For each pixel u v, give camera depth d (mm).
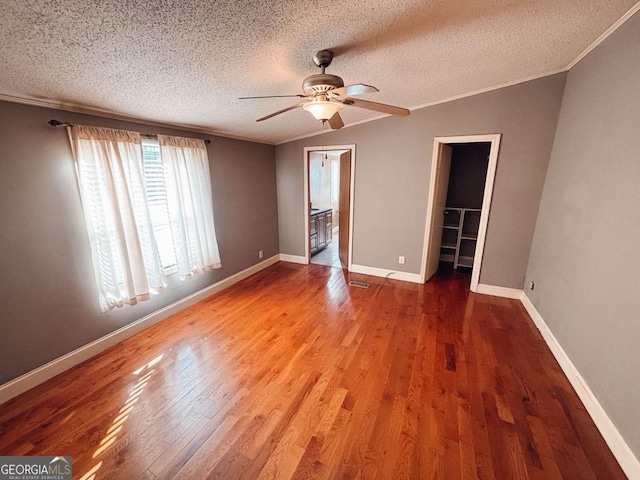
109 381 2123
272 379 2143
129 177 2512
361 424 1754
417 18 1554
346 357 2398
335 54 1888
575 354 2090
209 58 1715
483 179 4527
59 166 2102
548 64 2588
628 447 1471
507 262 3438
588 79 2273
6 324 1916
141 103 2254
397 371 2227
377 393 2002
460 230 4496
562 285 2420
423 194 3746
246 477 1451
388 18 1529
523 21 1728
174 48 1553
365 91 1714
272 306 3346
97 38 1360
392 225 4039
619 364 1600
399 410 1858
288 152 4594
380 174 3941
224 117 2918
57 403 1915
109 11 1182
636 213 1571
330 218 6320
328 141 4215
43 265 2070
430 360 2357
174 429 1723
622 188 1731
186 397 1970
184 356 2424
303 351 2484
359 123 3922
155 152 2881
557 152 2820
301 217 4789
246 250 4277
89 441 1645
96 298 2416
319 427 1734
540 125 2973
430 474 1463
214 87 2154
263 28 1472
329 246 6168
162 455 1562
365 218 4203
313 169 6324
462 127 3330
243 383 2102
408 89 2865
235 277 4090
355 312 3188
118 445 1621
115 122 2469
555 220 2699
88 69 1638
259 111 2879
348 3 1344
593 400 1803
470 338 2670
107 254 2369
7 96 1789
